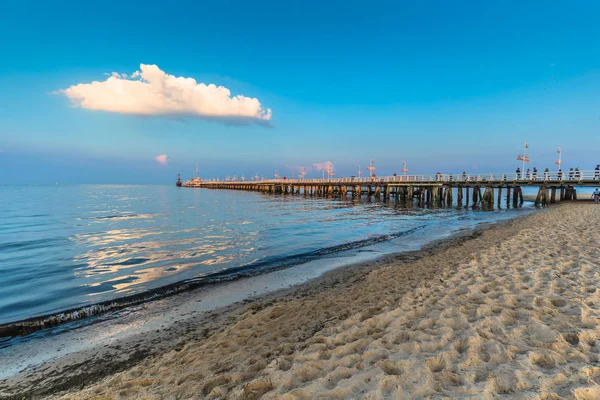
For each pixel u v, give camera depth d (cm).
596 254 694
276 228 1762
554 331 338
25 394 390
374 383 278
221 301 684
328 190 5447
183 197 5544
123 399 326
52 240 1430
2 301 714
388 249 1161
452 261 841
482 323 376
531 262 663
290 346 402
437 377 280
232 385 322
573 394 237
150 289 780
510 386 254
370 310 494
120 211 2855
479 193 3189
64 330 563
